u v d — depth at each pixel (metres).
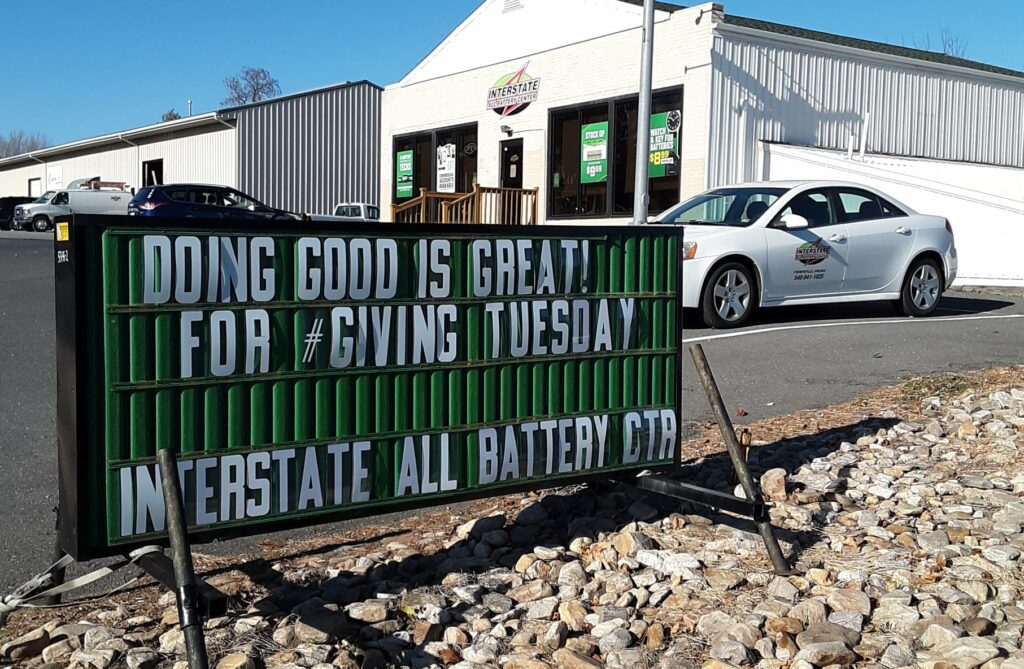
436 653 3.78
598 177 22.02
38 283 15.59
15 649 3.70
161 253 3.71
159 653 3.65
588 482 4.95
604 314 4.88
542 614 4.12
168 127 40.50
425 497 4.38
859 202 12.60
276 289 3.95
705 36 19.06
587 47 22.06
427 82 27.12
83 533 3.63
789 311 13.55
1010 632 3.87
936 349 9.98
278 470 3.99
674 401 5.15
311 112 39.16
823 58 20.44
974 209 18.03
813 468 5.91
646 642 3.89
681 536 4.89
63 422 3.68
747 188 12.60
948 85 22.55
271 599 4.21
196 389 3.80
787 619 3.96
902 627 3.94
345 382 4.14
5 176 58.31
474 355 4.48
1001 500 5.25
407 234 4.25
